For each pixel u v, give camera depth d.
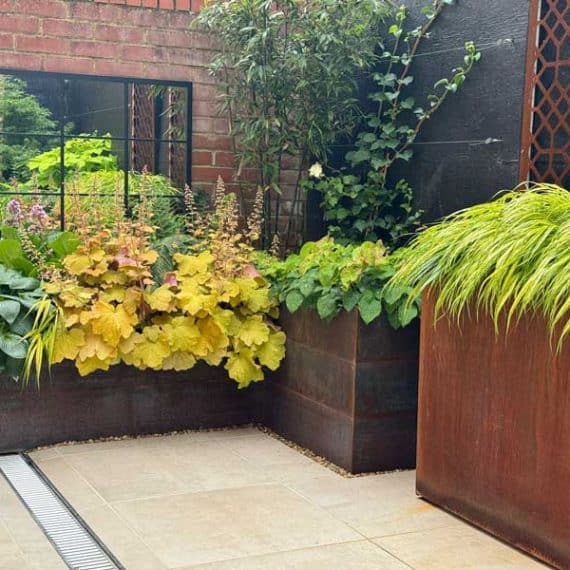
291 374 4.82
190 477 4.24
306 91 5.36
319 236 5.78
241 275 4.95
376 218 5.41
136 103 5.66
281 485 4.15
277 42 5.34
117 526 3.63
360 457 4.32
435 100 5.00
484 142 4.68
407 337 4.33
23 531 3.58
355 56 5.23
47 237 4.96
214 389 5.02
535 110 4.38
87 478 4.20
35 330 4.47
